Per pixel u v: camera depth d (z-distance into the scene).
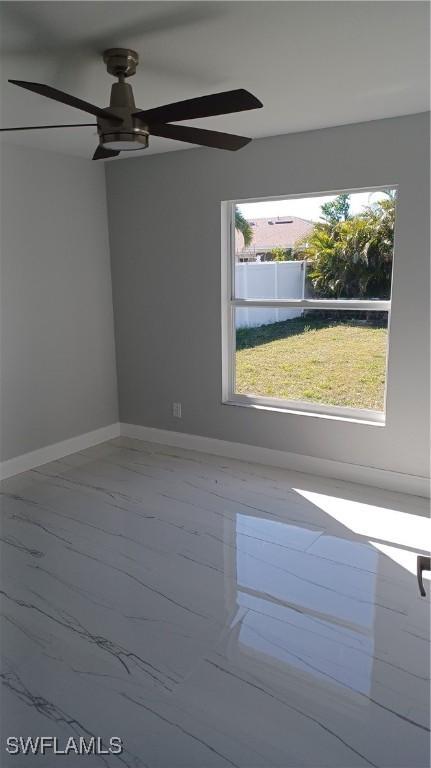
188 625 2.26
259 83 2.50
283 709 1.83
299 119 3.12
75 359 4.30
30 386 3.96
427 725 1.75
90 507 3.37
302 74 2.39
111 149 2.27
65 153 3.94
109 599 2.44
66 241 4.09
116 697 1.89
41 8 1.76
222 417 4.20
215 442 4.27
